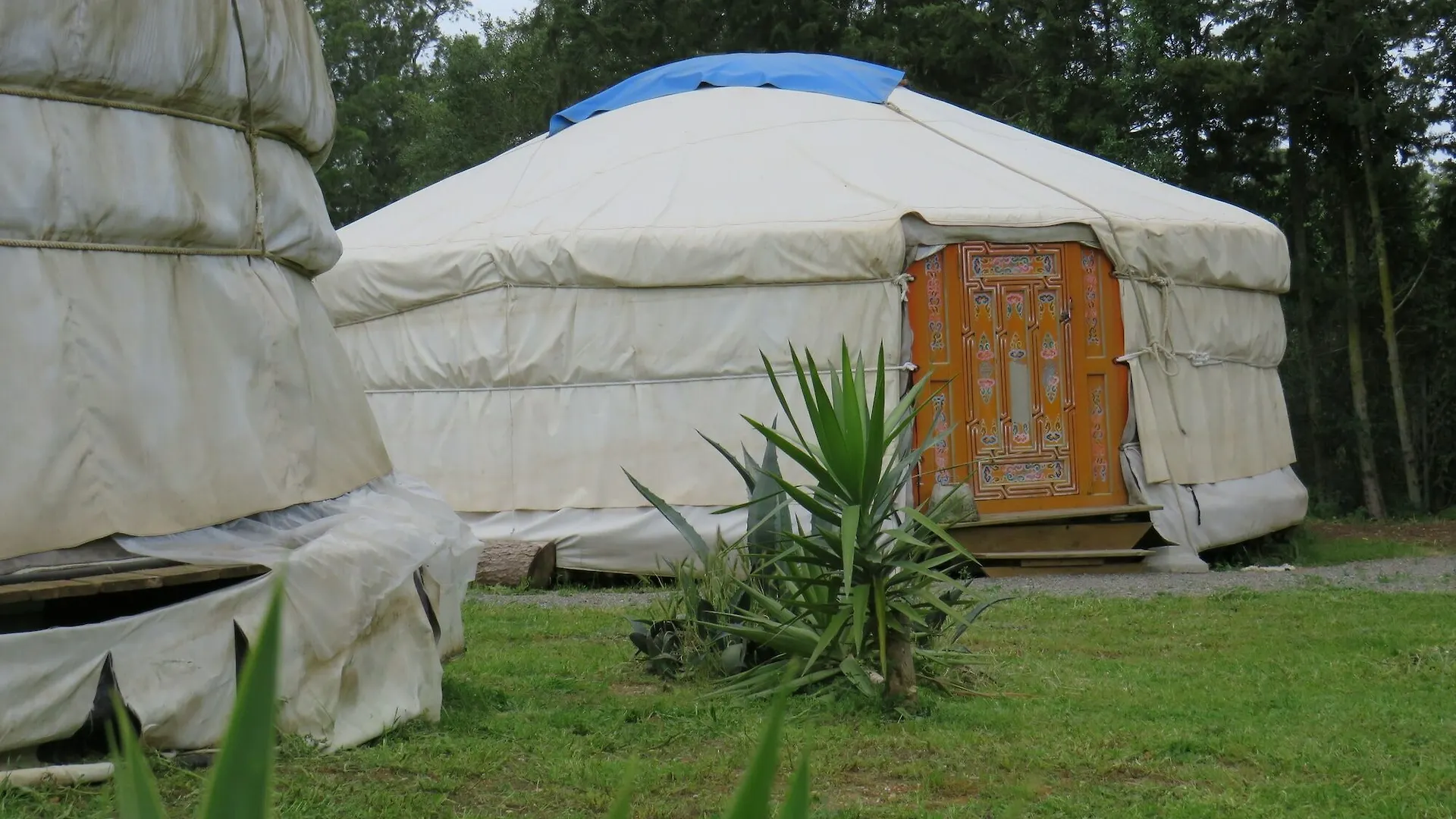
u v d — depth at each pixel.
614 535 8.48
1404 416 14.27
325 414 4.93
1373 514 14.30
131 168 4.00
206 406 4.18
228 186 4.38
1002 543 8.70
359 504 4.83
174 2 4.10
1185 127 15.97
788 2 19.61
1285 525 10.23
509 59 27.70
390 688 4.22
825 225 8.47
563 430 8.69
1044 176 9.52
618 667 5.46
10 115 3.77
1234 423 9.79
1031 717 4.55
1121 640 6.14
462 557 5.06
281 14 4.68
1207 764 4.01
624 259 8.48
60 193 3.82
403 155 26.95
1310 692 5.03
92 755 3.50
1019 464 8.84
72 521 3.76
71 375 3.81
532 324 8.73
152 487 3.96
